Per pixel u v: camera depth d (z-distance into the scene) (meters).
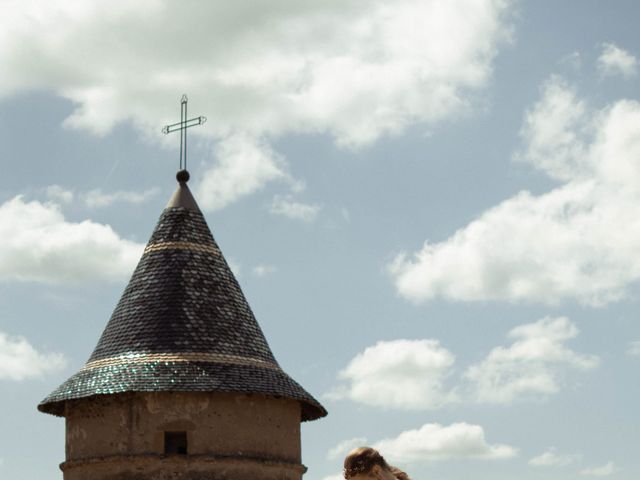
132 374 27.77
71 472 28.38
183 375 27.69
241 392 27.81
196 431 27.56
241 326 29.64
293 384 29.48
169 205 31.28
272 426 28.66
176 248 30.23
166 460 27.25
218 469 27.48
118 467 27.48
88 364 29.23
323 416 31.14
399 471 10.19
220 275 30.38
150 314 29.05
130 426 27.58
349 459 10.01
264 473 28.16
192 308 29.14
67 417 28.94
